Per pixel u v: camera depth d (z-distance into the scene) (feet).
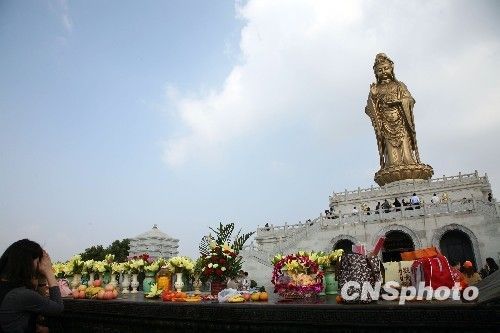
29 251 17.25
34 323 16.61
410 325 13.50
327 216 111.34
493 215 93.04
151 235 96.78
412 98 149.59
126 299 25.45
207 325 18.07
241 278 38.01
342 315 14.79
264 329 16.44
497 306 12.28
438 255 18.20
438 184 132.05
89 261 37.06
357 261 18.29
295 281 20.61
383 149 150.82
